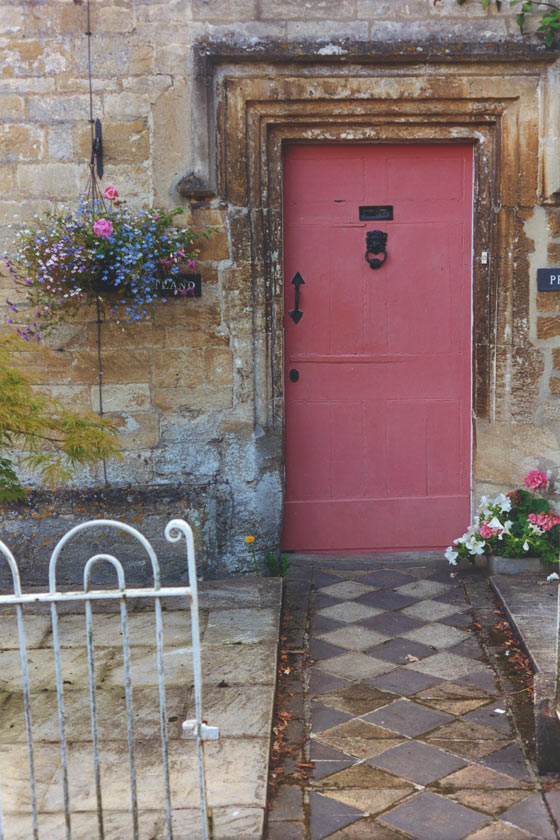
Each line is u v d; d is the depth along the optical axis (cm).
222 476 500
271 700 350
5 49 475
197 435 496
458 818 280
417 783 301
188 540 243
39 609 452
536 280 493
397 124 491
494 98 481
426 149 506
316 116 485
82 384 492
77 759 310
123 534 486
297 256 511
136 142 480
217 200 483
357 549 531
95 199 482
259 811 277
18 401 345
